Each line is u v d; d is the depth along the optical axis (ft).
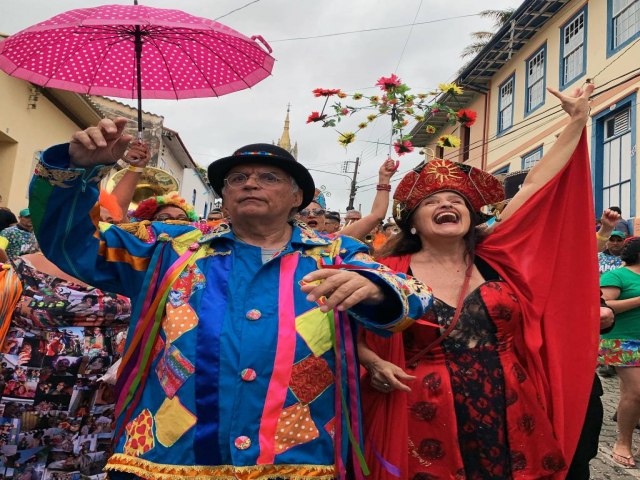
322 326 5.41
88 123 42.39
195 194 91.35
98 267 5.51
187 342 5.18
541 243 7.77
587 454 7.83
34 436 8.00
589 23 37.37
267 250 5.93
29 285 8.22
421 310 5.23
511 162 47.65
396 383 6.23
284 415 5.07
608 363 12.43
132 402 5.38
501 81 50.80
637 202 31.37
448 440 6.49
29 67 8.02
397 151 9.93
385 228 21.38
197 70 8.51
